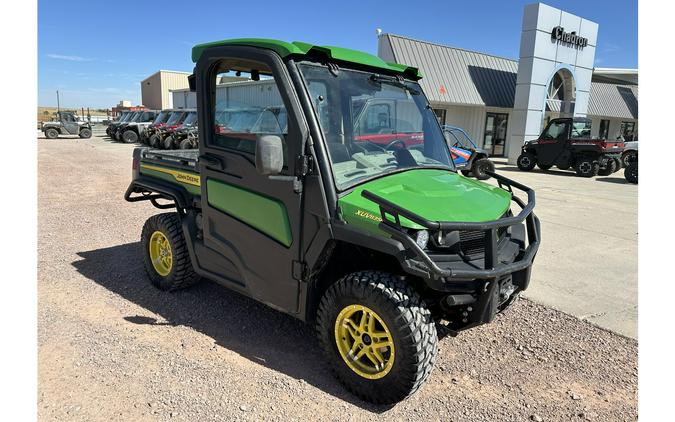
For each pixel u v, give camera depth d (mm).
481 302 2912
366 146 3416
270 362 3508
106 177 12789
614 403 3160
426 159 3848
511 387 3311
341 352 3152
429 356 2865
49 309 4254
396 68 3822
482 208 3125
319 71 3232
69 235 6770
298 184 3092
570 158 17016
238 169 3510
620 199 11391
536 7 19812
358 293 2975
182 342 3750
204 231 3971
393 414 2969
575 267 5902
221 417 2869
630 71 30109
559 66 21281
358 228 2910
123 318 4133
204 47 3656
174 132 21250
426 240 2877
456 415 2988
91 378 3211
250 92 3375
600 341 3996
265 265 3459
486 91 23281
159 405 2957
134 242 6461
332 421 2881
